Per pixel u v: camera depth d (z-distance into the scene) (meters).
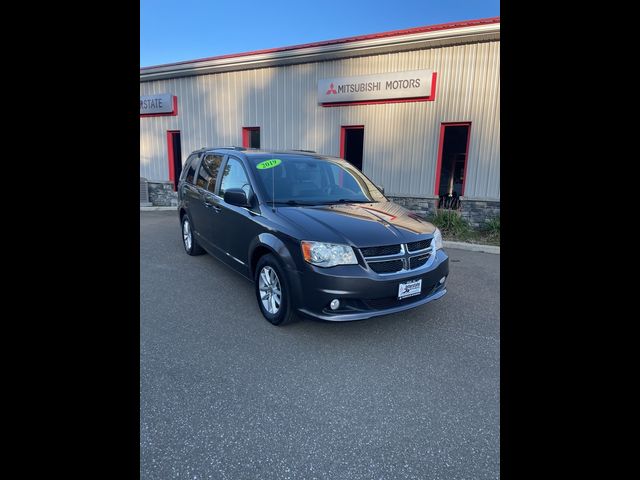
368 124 9.44
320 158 4.72
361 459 2.01
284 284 3.29
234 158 4.51
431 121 8.66
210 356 3.00
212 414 2.32
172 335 3.36
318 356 3.04
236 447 2.06
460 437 2.17
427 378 2.76
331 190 4.30
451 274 5.44
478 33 7.76
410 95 8.61
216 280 4.89
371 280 3.01
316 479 1.87
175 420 2.26
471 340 3.35
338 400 2.49
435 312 3.98
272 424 2.25
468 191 8.48
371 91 9.06
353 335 3.41
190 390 2.56
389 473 1.92
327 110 9.95
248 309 3.96
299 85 10.25
